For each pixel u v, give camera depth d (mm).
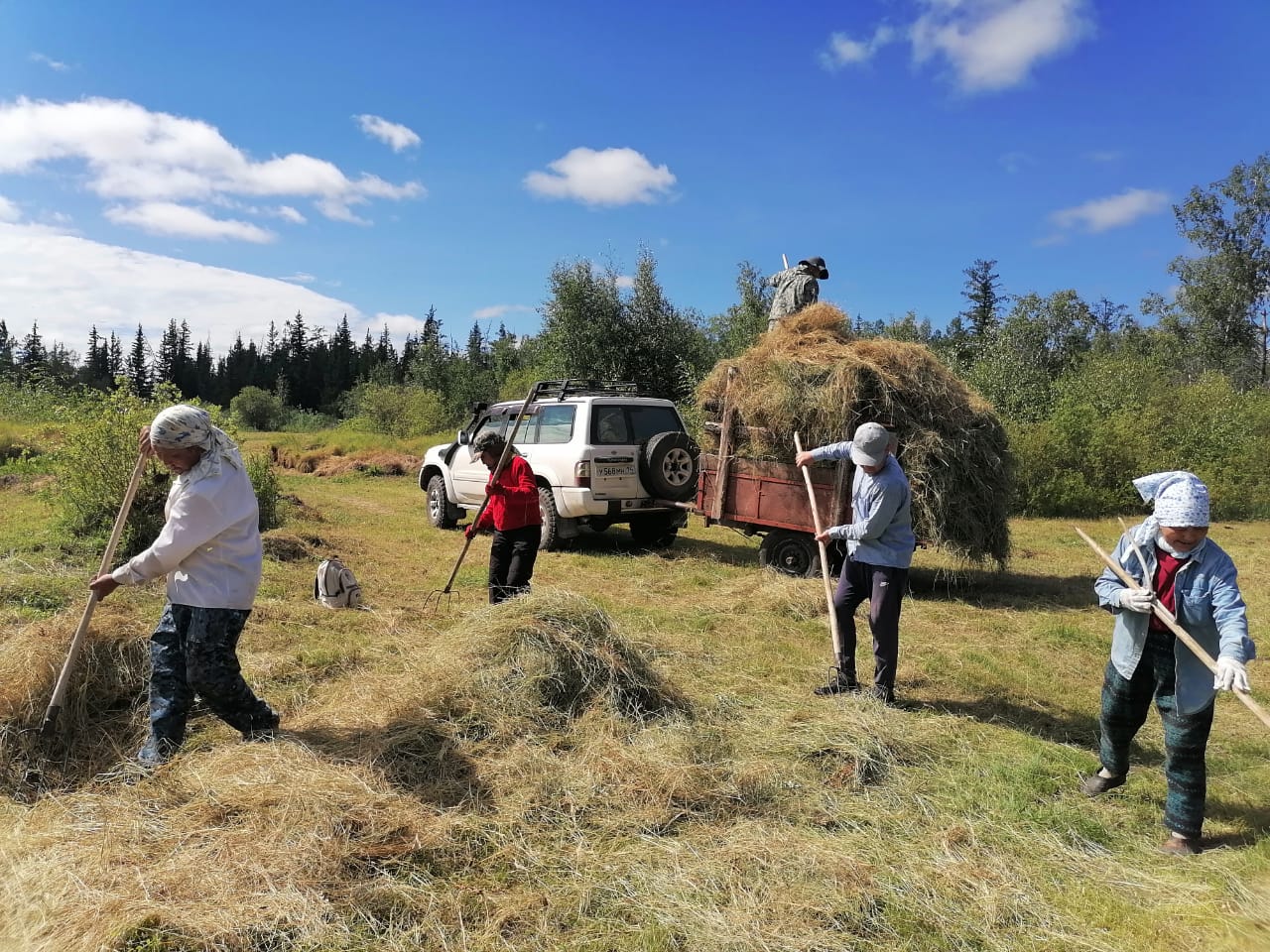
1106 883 3029
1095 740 4523
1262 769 4117
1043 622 7160
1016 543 11672
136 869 2797
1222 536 13000
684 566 9227
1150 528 3410
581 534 11422
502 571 6094
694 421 14383
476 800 3414
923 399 7730
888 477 4727
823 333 8391
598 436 9695
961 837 3305
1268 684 5520
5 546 7516
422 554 9344
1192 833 3266
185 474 3559
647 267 24875
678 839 3213
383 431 33062
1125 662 3473
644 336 24578
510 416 10773
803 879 2939
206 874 2762
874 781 3809
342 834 3039
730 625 6633
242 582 3645
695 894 2838
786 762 3893
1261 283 32438
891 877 2994
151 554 3441
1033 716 4863
